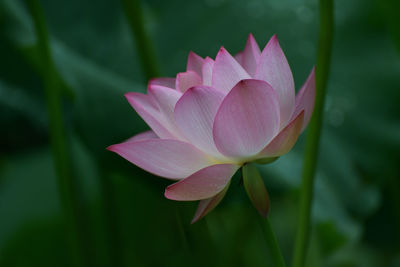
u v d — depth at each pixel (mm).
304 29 1772
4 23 1700
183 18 1908
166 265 1970
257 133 1263
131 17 1528
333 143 1656
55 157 1544
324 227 1624
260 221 1285
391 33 1791
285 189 1500
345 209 1597
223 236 1822
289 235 1906
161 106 1293
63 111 1695
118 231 1677
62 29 1919
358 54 1770
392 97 1699
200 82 1312
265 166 1521
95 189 1922
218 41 1817
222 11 1879
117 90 1593
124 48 1868
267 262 1940
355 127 1679
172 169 1290
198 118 1266
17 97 1980
